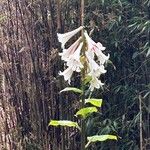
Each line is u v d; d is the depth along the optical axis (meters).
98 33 4.64
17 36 4.90
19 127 4.97
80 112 2.22
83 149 2.25
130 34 4.63
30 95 4.86
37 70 4.76
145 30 4.50
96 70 2.17
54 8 4.67
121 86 4.61
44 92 4.77
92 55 2.17
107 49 4.68
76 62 2.17
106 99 4.71
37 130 4.86
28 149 4.91
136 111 4.64
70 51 2.23
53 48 4.61
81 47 2.21
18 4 4.86
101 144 4.62
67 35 2.35
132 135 4.61
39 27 4.73
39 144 4.85
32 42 4.77
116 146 4.62
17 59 4.91
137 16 4.62
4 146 5.07
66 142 4.73
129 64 4.72
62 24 4.54
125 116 4.62
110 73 4.71
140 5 4.64
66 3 4.64
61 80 4.62
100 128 4.54
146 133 4.49
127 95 4.62
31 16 4.77
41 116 4.80
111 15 4.47
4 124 5.09
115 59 4.71
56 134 4.74
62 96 4.65
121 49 4.71
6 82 5.02
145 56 4.57
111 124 4.56
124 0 4.62
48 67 4.68
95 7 4.61
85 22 4.59
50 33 4.65
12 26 4.92
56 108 4.71
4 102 5.10
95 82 2.21
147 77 4.59
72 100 4.62
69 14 4.65
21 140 4.95
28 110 4.92
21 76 4.91
